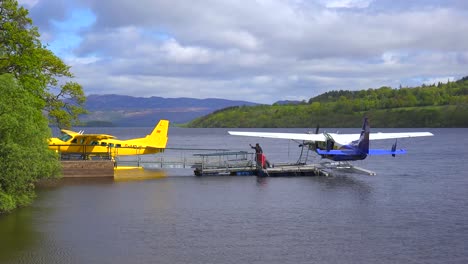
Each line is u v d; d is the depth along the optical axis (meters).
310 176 35.12
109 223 18.77
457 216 20.31
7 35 29.11
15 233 17.06
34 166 21.08
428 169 41.81
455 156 59.00
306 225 18.62
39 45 30.72
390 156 59.84
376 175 36.22
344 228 18.16
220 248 15.47
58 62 34.06
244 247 15.59
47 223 18.64
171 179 32.91
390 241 16.36
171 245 15.76
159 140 40.88
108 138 35.75
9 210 20.86
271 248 15.50
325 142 37.84
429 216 20.31
